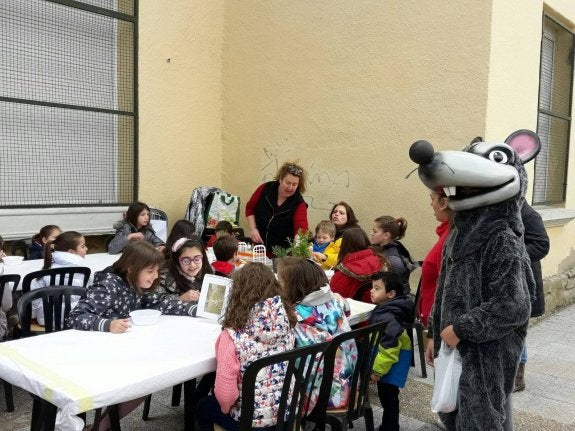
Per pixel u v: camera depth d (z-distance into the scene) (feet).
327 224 15.15
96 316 8.00
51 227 14.42
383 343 8.67
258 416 6.66
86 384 5.87
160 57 19.30
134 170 18.79
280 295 7.11
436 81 15.75
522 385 11.73
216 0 20.98
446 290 6.59
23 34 16.07
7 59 15.76
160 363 6.59
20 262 13.00
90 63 17.71
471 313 6.14
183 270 9.99
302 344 7.47
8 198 15.93
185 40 20.07
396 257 12.55
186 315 8.86
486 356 6.30
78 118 17.49
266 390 6.72
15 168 16.06
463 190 6.48
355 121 17.61
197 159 20.97
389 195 16.92
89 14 17.54
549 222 18.15
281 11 19.43
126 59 18.48
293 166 15.88
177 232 12.89
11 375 6.33
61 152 17.16
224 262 11.44
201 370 6.73
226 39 21.20
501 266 6.15
